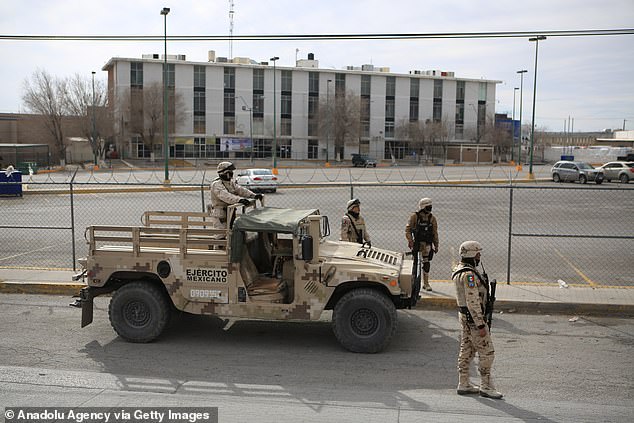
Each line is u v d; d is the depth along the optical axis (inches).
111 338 371.6
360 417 251.9
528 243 709.3
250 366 322.3
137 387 289.0
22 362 325.7
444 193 1370.6
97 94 3093.0
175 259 356.2
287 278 362.6
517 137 4138.8
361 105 3646.7
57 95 3019.2
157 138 3201.3
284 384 295.1
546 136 6437.0
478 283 276.5
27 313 425.7
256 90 3472.0
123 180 1845.5
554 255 634.2
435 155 3767.2
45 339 367.9
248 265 362.9
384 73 3703.3
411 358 335.3
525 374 310.8
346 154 3666.3
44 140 3164.4
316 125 3567.9
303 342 365.4
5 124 3368.6
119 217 896.3
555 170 1925.4
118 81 3211.1
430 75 3823.8
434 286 482.9
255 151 3508.9
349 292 345.7
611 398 277.9
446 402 271.3
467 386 281.9
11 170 1218.0
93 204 1065.5
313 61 3727.9
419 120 3782.0
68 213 941.2
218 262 351.9
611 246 690.2
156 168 2682.1
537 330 390.3
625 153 3718.0
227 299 352.2
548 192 1430.9
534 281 513.3
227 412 256.8
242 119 3457.2
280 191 1408.7
